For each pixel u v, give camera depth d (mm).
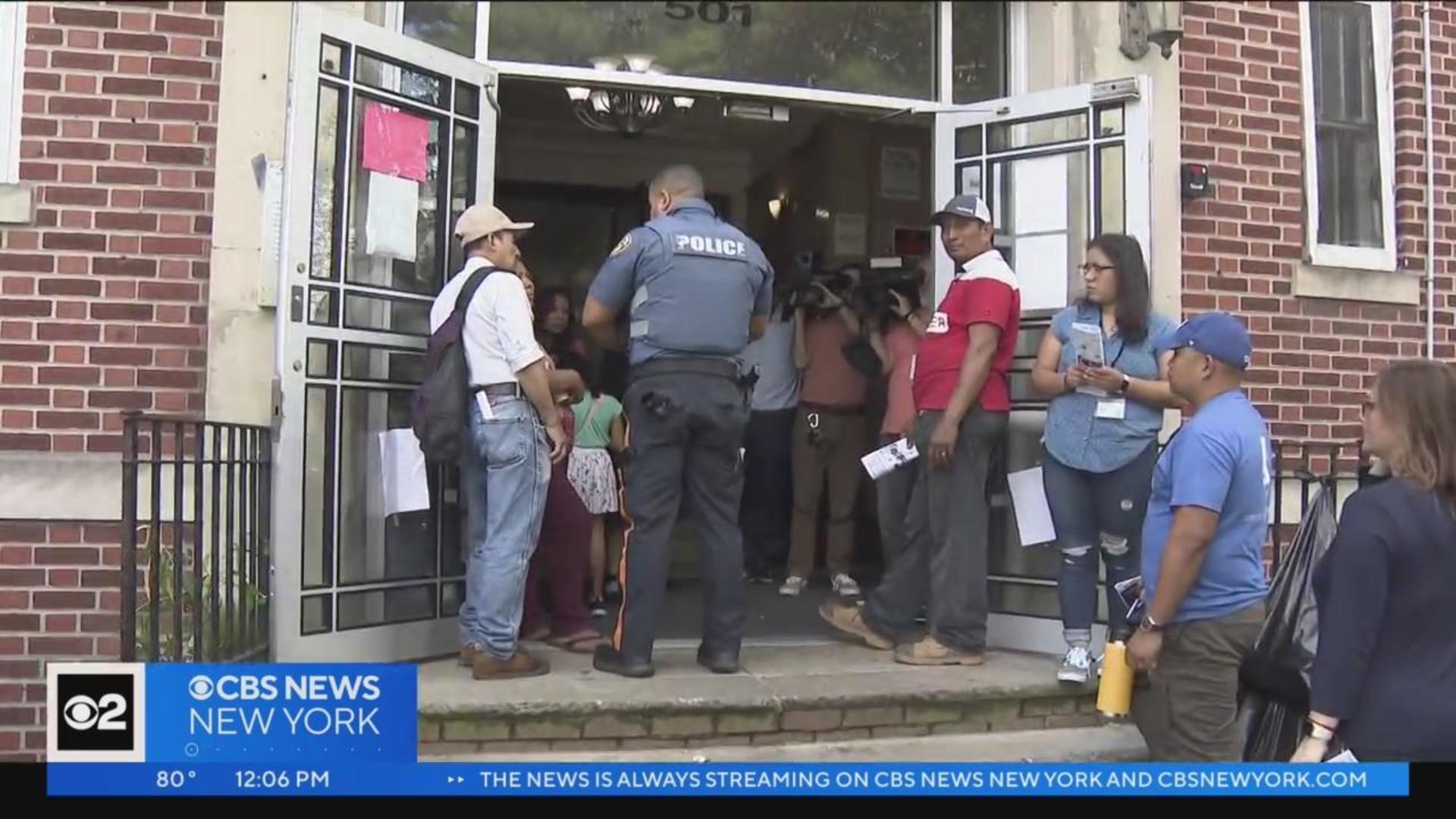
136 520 3760
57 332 4453
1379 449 2953
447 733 3904
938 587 4668
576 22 5566
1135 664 3543
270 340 4500
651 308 4203
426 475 4469
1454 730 2725
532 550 4285
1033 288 5219
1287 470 5531
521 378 4133
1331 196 5918
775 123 7258
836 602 5539
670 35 5707
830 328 6539
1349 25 6039
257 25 4559
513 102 7012
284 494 4180
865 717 4215
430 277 4707
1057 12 5547
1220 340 3473
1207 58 5566
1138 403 4414
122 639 3717
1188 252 5453
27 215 4438
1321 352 5695
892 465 4816
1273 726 3686
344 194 4371
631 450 4301
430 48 4668
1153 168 5016
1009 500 5176
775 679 4332
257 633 4215
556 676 4289
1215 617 3479
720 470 4359
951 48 5754
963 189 5484
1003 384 4664
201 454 3908
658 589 4297
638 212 8562
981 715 4363
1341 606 2811
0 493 4355
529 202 8531
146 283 4520
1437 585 2771
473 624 4367
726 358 4270
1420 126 6027
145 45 4566
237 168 4516
